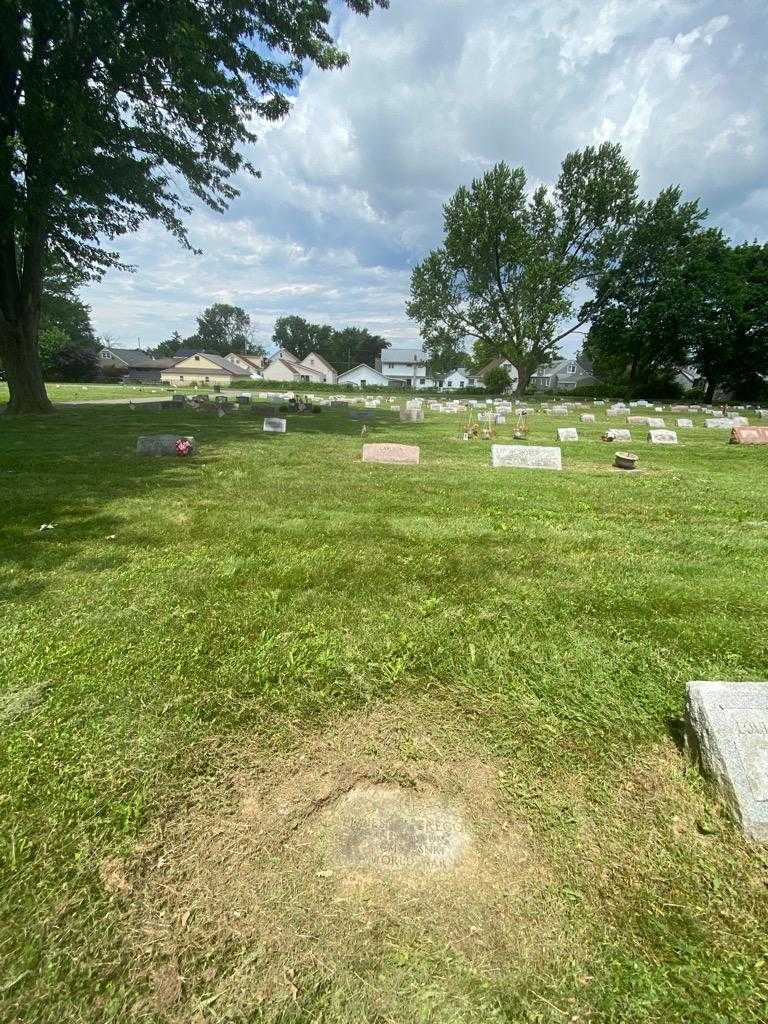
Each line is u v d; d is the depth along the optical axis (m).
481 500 5.94
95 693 2.17
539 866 1.47
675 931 1.30
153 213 15.91
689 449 11.34
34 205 12.05
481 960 1.21
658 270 40.09
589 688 2.29
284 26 13.52
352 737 1.97
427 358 86.62
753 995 1.16
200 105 13.09
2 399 24.55
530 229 38.41
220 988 1.15
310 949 1.23
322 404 26.03
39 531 4.36
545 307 38.16
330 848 1.51
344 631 2.74
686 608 3.09
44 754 1.83
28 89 11.79
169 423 14.39
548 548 4.21
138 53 12.30
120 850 1.48
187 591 3.20
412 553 4.01
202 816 1.61
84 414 16.59
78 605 2.97
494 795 1.72
